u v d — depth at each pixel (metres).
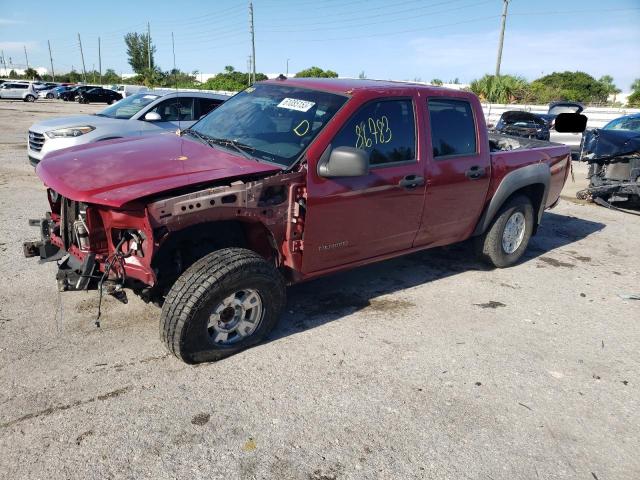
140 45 77.88
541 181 5.64
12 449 2.64
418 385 3.42
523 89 35.00
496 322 4.44
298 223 3.65
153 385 3.23
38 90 49.12
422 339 4.04
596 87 56.31
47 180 3.45
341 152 3.49
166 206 3.02
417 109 4.36
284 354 3.69
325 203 3.72
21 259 5.10
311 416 3.04
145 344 3.70
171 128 9.35
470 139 4.86
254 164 3.58
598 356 3.98
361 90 4.04
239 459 2.68
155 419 2.93
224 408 3.06
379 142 4.08
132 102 9.96
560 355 3.96
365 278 5.25
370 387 3.36
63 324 3.90
